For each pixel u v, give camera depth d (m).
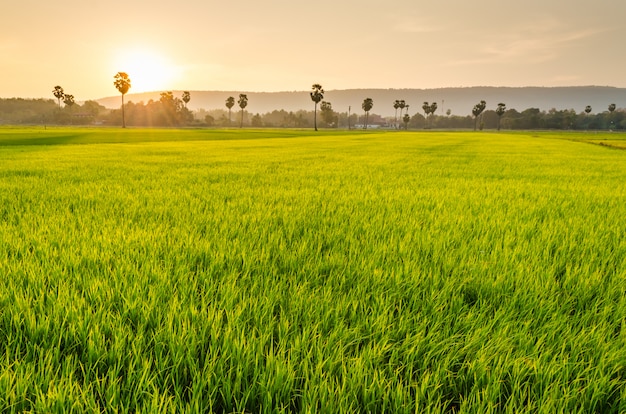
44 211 6.22
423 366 1.98
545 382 1.86
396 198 7.98
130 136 68.81
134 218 5.84
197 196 8.16
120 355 1.98
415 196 8.32
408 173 13.69
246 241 4.40
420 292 2.99
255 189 9.23
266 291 2.85
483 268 3.45
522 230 5.07
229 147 34.88
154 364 2.02
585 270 3.41
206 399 1.73
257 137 71.44
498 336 2.23
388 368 1.98
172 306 2.53
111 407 1.63
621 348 2.16
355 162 18.77
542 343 2.20
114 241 4.28
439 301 2.76
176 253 3.88
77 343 2.17
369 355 2.01
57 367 1.92
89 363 1.98
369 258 3.79
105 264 3.51
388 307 2.59
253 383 1.78
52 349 2.07
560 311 2.62
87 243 4.23
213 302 2.71
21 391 1.74
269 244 4.22
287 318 2.42
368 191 9.09
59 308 2.49
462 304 2.83
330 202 7.29
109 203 7.09
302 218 5.76
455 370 2.06
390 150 31.33
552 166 17.61
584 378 1.88
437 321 2.45
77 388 1.75
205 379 1.79
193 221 5.55
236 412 1.68
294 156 23.08
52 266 3.42
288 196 8.14
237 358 1.96
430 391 1.79
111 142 47.56
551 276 3.25
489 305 2.71
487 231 5.02
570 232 5.05
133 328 2.40
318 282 3.22
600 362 1.97
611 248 4.33
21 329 2.40
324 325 2.40
